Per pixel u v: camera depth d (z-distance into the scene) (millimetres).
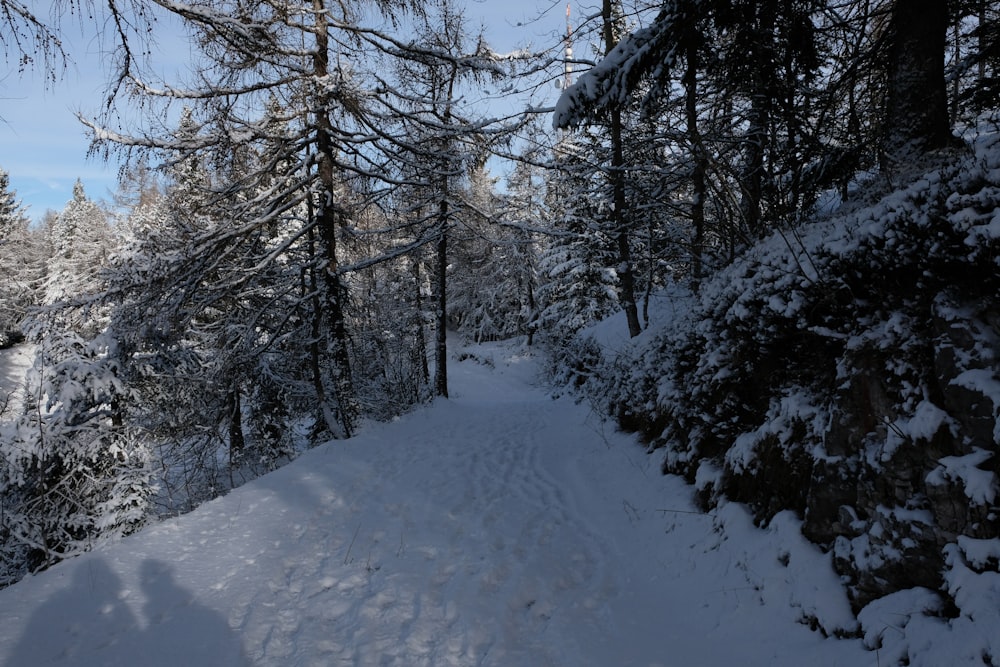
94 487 9625
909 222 3256
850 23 7477
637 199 11258
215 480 11094
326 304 10766
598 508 6098
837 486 3518
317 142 10273
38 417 9117
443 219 14141
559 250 27016
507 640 3750
